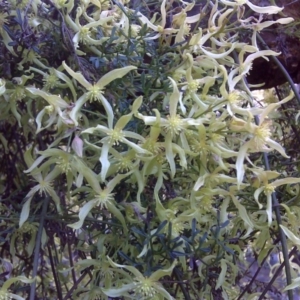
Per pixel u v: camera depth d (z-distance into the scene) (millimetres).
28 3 233
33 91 213
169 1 279
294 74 344
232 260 267
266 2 322
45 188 227
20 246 335
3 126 319
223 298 283
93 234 252
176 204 231
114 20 251
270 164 296
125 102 234
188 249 221
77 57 229
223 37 274
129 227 233
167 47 251
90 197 230
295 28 325
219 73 259
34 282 214
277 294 364
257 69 335
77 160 215
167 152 212
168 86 237
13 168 327
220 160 220
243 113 219
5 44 241
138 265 223
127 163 217
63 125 222
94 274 241
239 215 243
